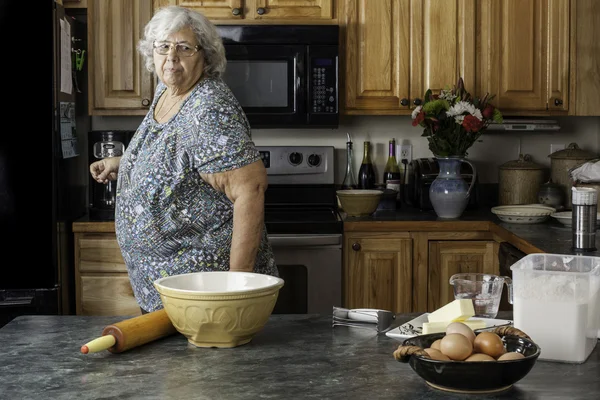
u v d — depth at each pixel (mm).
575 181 3504
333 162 4051
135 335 1556
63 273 3527
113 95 3785
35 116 3371
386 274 3629
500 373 1272
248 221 1992
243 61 3709
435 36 3818
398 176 4062
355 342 1625
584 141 4246
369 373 1419
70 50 3668
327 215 3775
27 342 1632
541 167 3980
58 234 3449
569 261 1604
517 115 3893
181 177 2049
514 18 3840
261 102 3742
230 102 2051
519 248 3062
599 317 1596
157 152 2074
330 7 3781
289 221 3562
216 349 1573
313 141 4152
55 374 1421
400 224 3598
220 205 2094
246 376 1401
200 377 1397
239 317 1546
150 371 1434
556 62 3867
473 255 3629
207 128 2000
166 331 1638
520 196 3965
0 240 3408
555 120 4180
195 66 2105
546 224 3488
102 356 1529
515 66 3854
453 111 3576
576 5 3850
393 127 4160
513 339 1399
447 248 3623
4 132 3375
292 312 3572
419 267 3625
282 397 1293
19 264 3414
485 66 3852
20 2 3332
